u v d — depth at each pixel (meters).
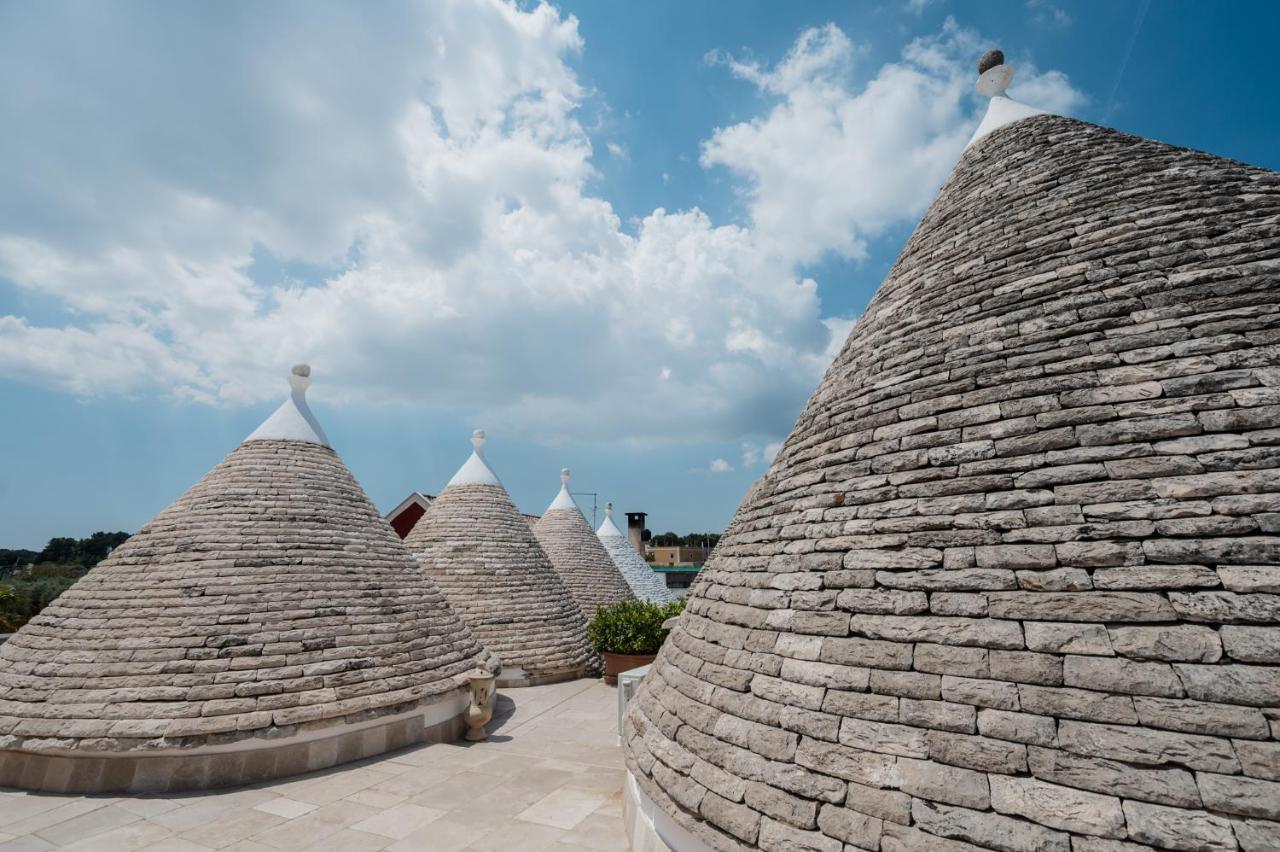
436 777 9.94
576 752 11.51
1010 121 8.83
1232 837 3.28
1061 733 3.92
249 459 13.80
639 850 6.73
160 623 10.52
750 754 5.09
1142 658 3.93
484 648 14.64
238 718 9.62
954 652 4.55
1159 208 6.25
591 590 24.78
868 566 5.38
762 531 6.92
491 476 22.12
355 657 11.29
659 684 7.20
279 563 11.90
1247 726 3.52
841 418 6.96
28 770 9.40
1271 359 4.68
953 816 3.97
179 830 7.99
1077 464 4.84
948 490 5.33
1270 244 5.40
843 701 4.80
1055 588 4.42
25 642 10.91
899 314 7.47
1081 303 5.79
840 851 4.21
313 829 8.01
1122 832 3.51
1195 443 4.52
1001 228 7.23
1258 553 3.94
